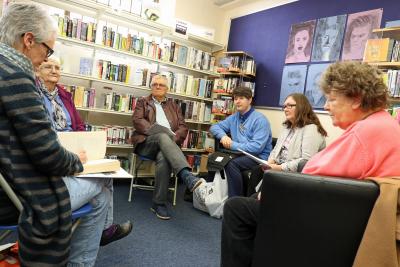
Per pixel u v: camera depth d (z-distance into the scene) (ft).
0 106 2.97
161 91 10.58
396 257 2.61
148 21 11.69
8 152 3.06
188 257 6.13
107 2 10.75
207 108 13.82
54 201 3.32
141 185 10.97
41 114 3.11
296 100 7.76
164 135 8.82
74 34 10.14
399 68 8.20
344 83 3.39
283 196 3.08
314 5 11.05
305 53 11.23
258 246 3.27
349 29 9.83
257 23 13.50
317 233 3.02
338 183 2.92
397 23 8.60
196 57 13.29
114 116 12.23
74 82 11.23
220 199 8.59
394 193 2.70
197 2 14.43
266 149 9.57
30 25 3.30
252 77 13.37
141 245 6.42
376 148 3.09
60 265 3.37
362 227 2.89
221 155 9.02
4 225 3.36
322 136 7.56
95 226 4.59
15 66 3.02
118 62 12.13
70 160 3.47
